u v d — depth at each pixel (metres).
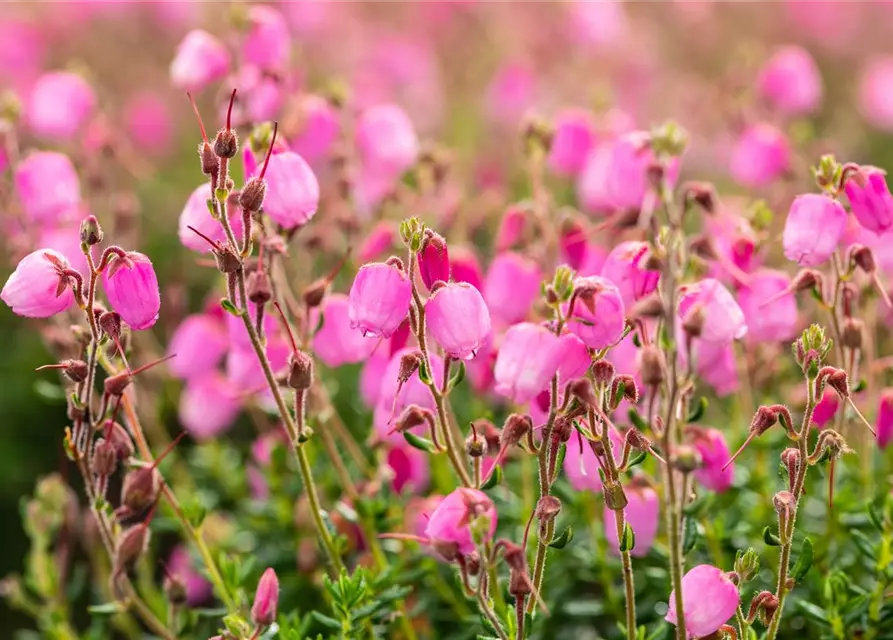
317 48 10.08
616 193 4.67
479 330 3.32
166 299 6.81
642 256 3.53
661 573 4.80
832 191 3.78
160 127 9.70
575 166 6.14
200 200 3.74
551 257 5.20
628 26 10.09
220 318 5.45
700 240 4.26
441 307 3.31
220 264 3.38
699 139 9.08
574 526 5.39
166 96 10.25
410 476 5.03
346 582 3.99
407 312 3.37
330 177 6.18
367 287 3.32
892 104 9.29
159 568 6.89
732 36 11.05
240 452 7.05
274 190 3.83
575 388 3.11
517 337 3.09
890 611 4.32
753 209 4.76
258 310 3.63
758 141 6.03
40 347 8.13
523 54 9.61
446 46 10.13
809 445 4.56
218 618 5.71
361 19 10.44
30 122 6.49
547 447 3.29
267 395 4.94
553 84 9.62
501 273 4.78
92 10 10.01
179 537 7.25
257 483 6.04
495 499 5.23
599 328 3.10
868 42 11.62
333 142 5.58
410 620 5.06
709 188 4.38
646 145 4.61
